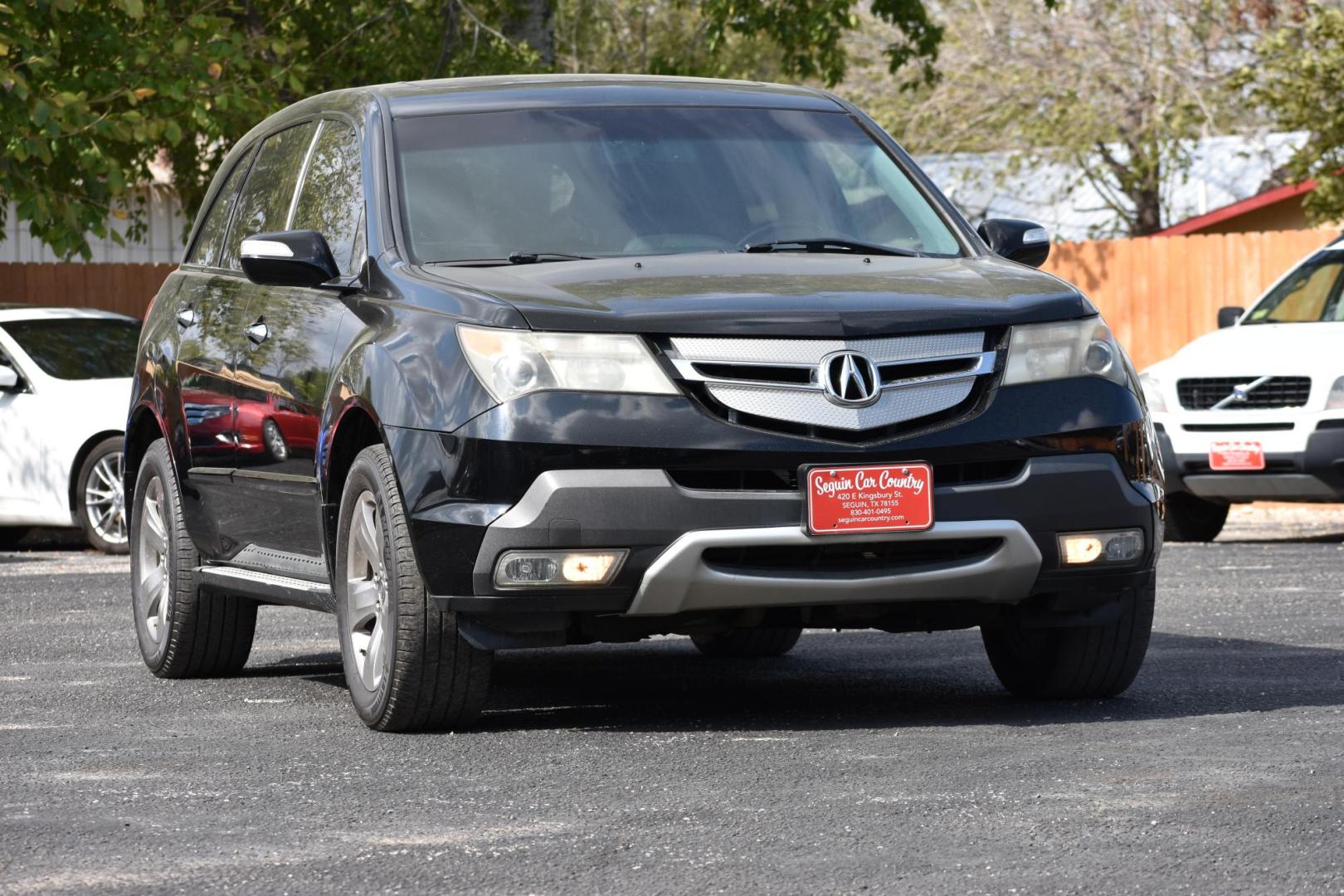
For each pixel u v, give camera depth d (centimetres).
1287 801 1177
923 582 1418
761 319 1400
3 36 3753
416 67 5209
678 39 8169
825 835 1106
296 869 1051
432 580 1416
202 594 1864
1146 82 8031
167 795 1263
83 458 3584
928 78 5825
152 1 4438
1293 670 1783
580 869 1036
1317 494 3281
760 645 2005
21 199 3850
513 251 1588
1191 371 3384
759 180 1698
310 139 1834
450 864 1054
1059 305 1490
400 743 1446
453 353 1427
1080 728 1458
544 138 1692
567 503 1373
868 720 1528
